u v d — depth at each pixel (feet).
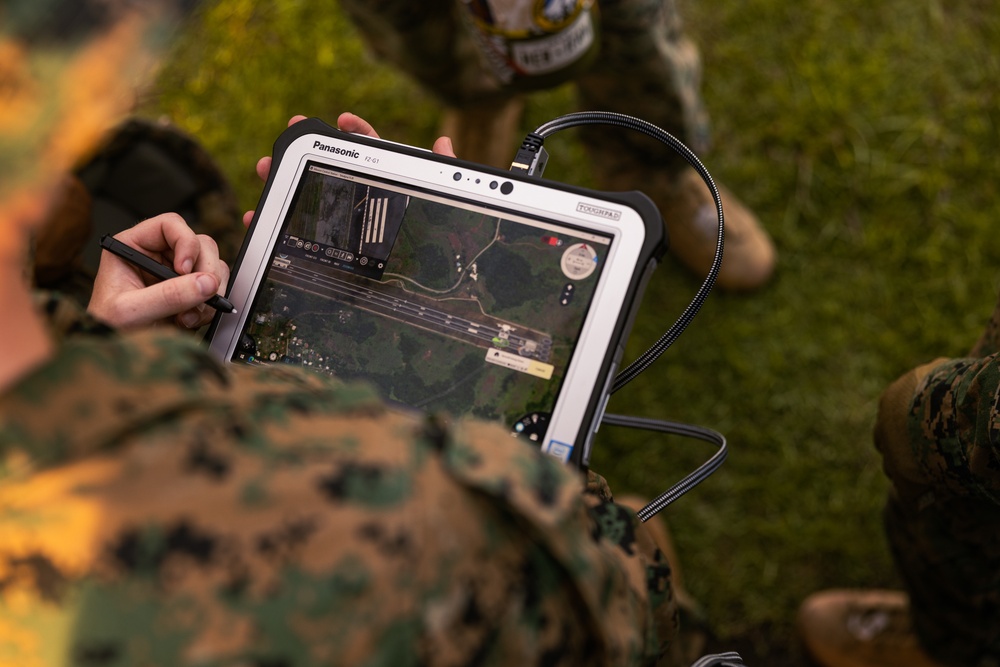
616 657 1.31
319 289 2.19
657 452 4.83
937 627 3.33
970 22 5.22
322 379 1.57
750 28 5.33
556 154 5.29
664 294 5.09
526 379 2.00
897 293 4.92
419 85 4.39
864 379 4.82
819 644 4.23
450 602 1.17
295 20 5.61
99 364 1.14
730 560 4.64
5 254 1.01
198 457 1.13
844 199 5.08
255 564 1.11
